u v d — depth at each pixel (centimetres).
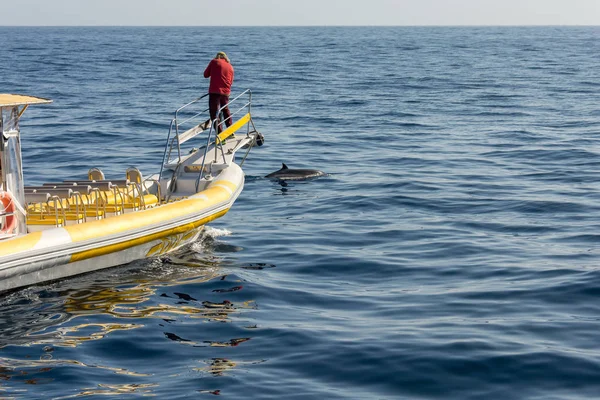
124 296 1106
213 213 1348
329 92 4634
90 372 854
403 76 5941
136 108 3719
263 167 2259
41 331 974
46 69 6384
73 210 1252
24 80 5203
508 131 3011
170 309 1056
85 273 1190
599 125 3170
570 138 2803
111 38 18538
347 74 6106
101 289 1133
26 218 1187
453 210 1695
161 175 1480
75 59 8050
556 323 991
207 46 12288
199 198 1336
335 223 1584
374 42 14550
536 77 5859
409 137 2870
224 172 1482
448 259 1309
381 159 2389
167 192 1444
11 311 1041
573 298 1089
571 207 1695
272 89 4784
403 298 1107
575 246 1376
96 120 3228
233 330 979
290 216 1648
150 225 1221
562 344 920
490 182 2003
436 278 1205
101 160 2323
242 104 3944
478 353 893
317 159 2392
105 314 1035
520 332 960
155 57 8644
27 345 930
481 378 834
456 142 2741
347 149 2595
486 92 4681
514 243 1405
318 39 16912
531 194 1844
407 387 816
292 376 844
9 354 902
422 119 3416
